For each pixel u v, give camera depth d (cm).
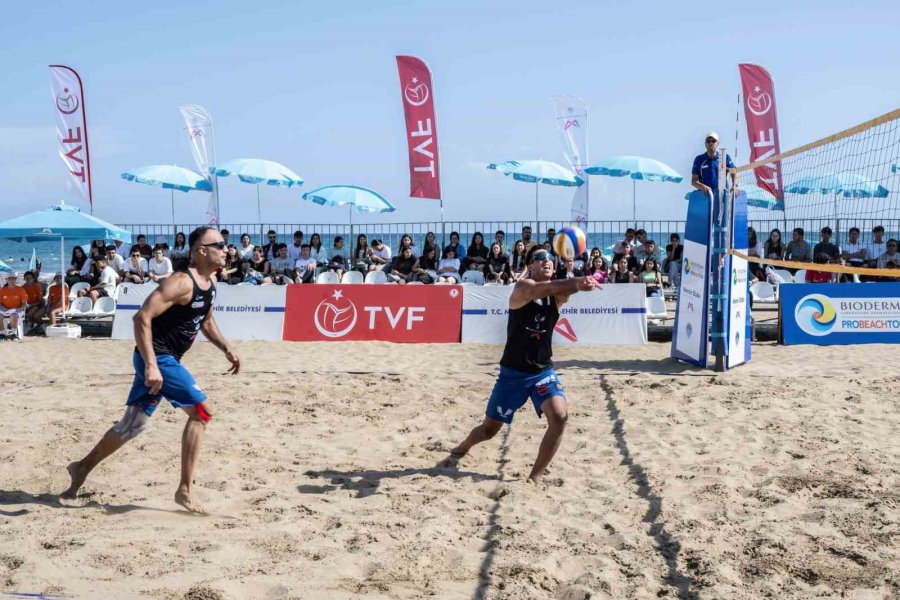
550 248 1426
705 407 704
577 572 368
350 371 910
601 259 1397
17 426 633
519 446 591
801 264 736
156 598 329
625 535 406
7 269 2000
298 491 487
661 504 456
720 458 552
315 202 1634
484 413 700
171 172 1714
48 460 544
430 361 1009
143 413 449
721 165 911
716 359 907
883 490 478
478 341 1170
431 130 1578
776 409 693
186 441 435
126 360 1044
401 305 1197
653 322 1262
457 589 345
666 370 922
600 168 1672
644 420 661
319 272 1502
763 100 1584
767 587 347
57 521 423
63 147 1630
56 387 803
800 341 1123
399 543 394
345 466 543
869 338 1113
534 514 443
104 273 1402
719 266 908
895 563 372
